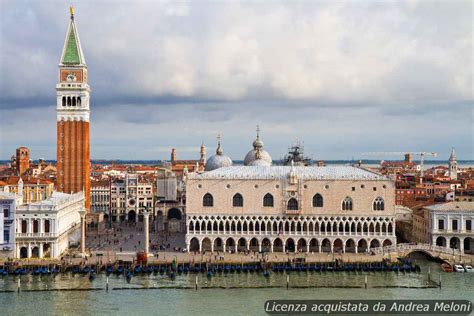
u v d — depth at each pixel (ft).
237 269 591.37
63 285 535.60
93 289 521.24
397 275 576.20
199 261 618.44
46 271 574.97
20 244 626.64
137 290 520.01
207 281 552.41
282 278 565.94
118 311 458.09
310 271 592.19
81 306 471.62
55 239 628.69
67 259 625.41
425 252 648.79
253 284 541.34
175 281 552.82
